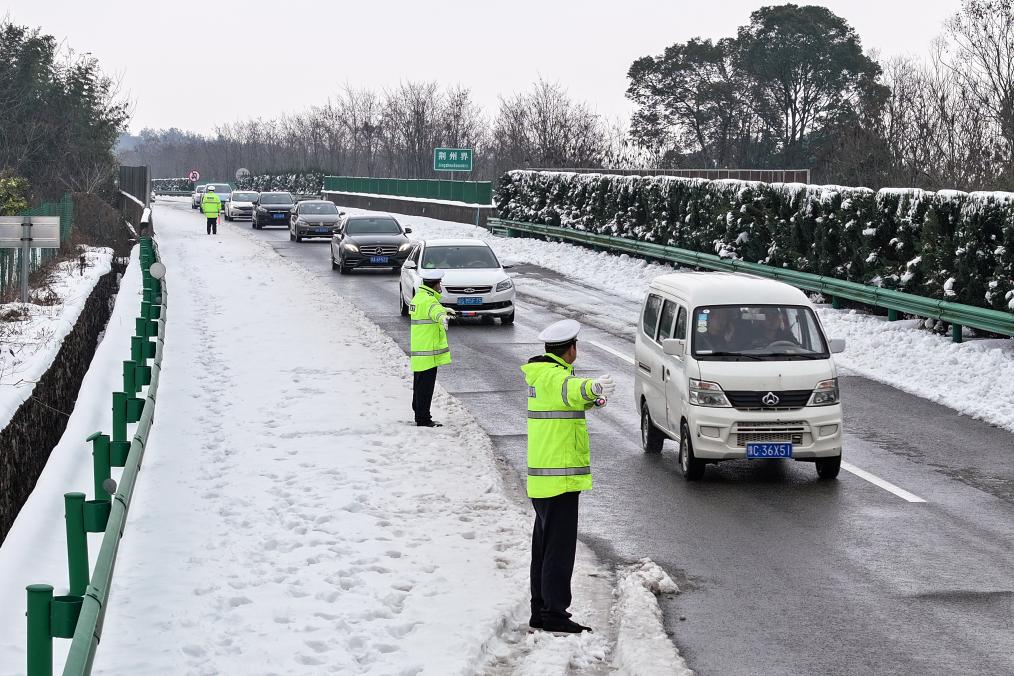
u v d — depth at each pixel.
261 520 10.72
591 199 40.81
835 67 79.88
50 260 31.25
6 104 60.28
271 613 8.23
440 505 11.24
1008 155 34.69
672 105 89.19
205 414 15.77
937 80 43.94
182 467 12.86
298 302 28.62
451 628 7.94
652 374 14.00
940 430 15.25
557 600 8.13
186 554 9.69
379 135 100.62
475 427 14.86
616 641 7.88
